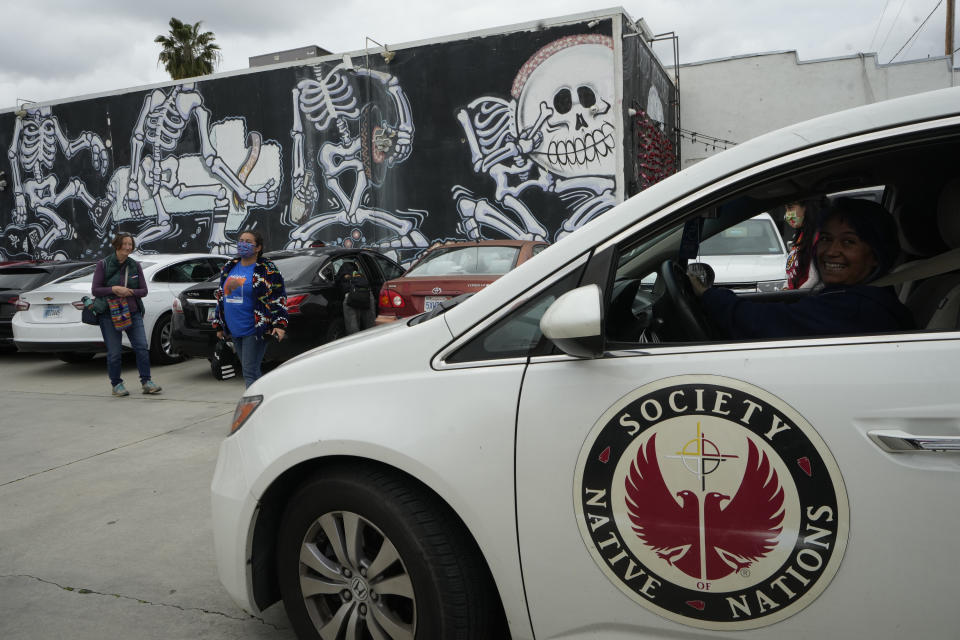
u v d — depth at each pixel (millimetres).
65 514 3730
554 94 12281
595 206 12258
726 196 1653
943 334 1437
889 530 1383
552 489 1646
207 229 15125
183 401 6527
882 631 1399
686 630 1551
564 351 1635
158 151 15328
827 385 1448
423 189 13375
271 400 2111
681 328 2057
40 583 2922
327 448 1900
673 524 1543
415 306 6215
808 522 1441
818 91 19156
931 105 1502
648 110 14008
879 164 1868
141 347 6836
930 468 1364
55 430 5621
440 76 13016
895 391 1403
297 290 6969
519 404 1694
